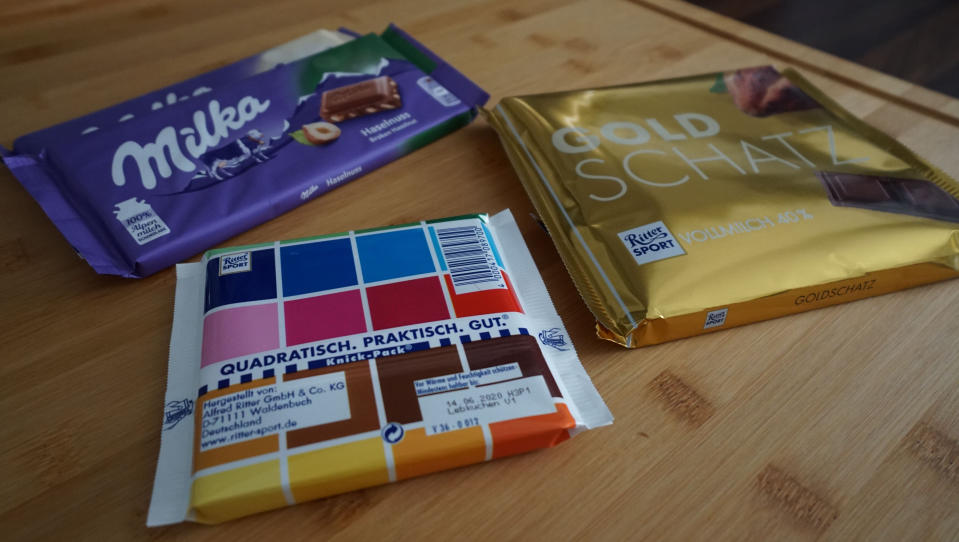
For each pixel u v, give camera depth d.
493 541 0.31
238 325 0.35
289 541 0.30
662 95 0.53
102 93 0.56
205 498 0.29
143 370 0.37
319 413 0.32
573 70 0.60
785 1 0.92
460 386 0.34
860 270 0.40
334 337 0.35
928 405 0.37
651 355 0.39
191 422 0.33
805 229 0.42
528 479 0.33
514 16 0.68
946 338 0.40
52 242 0.44
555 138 0.48
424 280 0.38
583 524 0.31
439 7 0.69
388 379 0.34
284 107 0.50
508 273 0.41
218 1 0.69
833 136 0.49
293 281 0.38
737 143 0.49
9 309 0.39
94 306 0.40
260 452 0.31
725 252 0.40
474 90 0.53
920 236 0.42
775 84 0.54
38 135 0.48
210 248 0.43
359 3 0.69
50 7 0.66
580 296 0.42
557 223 0.43
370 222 0.46
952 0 0.94
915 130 0.55
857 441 0.35
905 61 0.81
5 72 0.57
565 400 0.34
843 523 0.32
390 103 0.52
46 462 0.32
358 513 0.31
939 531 0.32
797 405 0.36
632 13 0.69
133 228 0.41
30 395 0.35
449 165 0.50
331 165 0.47
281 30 0.65
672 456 0.34
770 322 0.41
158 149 0.46
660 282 0.39
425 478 0.33
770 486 0.33
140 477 0.32
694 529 0.31
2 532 0.30
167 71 0.58
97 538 0.30
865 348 0.39
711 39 0.65
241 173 0.46
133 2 0.68
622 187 0.44
